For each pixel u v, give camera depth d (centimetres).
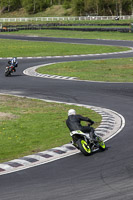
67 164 3619
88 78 10369
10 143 4538
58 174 3331
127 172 3297
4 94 8269
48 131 5069
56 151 4081
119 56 16100
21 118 5888
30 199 2755
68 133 4947
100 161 3666
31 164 3672
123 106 6656
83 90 8525
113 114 6031
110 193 2819
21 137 4797
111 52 17700
